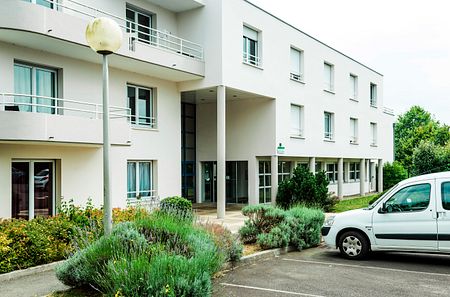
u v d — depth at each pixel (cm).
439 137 5966
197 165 2350
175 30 1894
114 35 636
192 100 2227
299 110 2420
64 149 1375
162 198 1764
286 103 2236
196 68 1761
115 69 1602
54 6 1385
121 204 1574
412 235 921
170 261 560
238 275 830
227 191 2316
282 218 1141
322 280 788
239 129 2239
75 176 1409
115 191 1553
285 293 701
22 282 776
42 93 1380
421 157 3378
